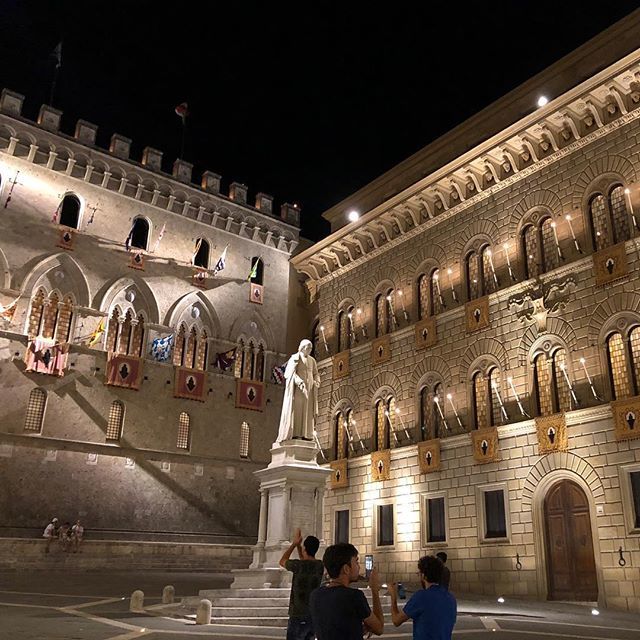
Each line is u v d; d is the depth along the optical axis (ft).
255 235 170.91
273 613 53.98
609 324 90.84
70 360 135.44
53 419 130.93
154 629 49.42
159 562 129.90
